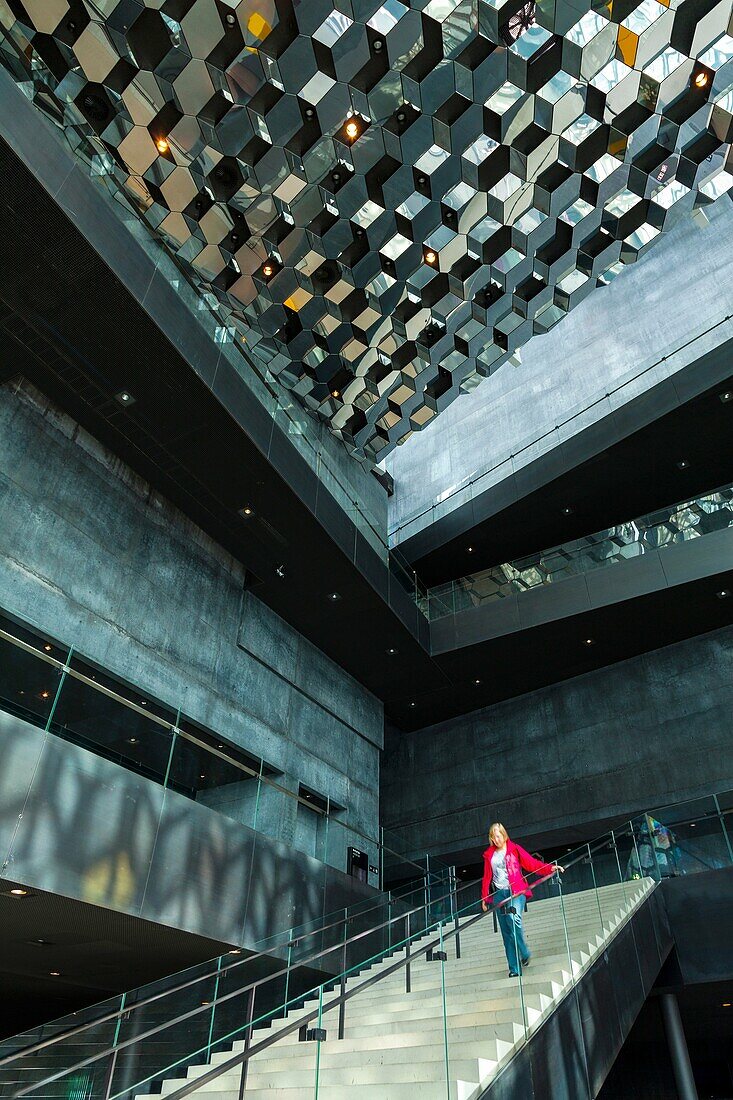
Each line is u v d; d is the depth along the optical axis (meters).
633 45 7.46
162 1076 6.43
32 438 9.84
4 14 7.04
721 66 7.71
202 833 8.80
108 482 10.93
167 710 9.28
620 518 16.70
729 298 15.12
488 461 18.27
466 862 16.28
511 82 7.71
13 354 9.13
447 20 7.09
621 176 8.80
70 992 10.62
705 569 13.54
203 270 9.50
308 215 8.88
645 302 16.73
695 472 15.32
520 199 8.90
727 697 14.09
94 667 9.60
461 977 6.66
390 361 10.83
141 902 7.64
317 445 13.26
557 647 15.43
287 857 10.11
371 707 16.59
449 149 8.30
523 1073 4.85
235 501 11.65
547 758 15.79
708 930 9.36
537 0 7.02
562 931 6.57
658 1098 13.09
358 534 13.74
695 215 9.61
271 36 7.11
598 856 9.23
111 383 9.59
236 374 10.49
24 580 9.12
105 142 8.13
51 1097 5.53
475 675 16.25
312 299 9.84
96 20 7.02
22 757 6.90
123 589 10.65
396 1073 4.86
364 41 7.21
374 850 12.32
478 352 10.91
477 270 9.66
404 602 15.02
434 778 17.20
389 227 9.06
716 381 13.32
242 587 13.38
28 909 7.29
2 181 7.30
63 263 8.07
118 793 7.83
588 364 17.22
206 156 8.22
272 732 12.93
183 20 6.99
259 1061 5.91
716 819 10.00
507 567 16.19
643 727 14.85
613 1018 6.53
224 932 8.55
